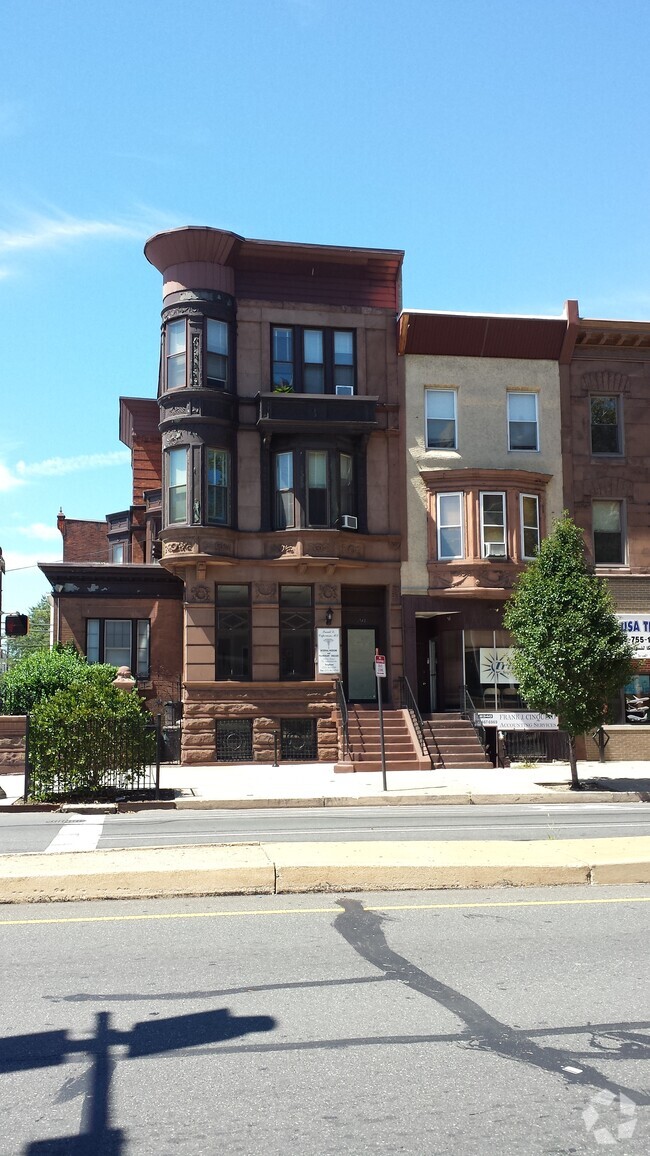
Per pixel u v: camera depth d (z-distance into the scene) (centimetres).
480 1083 503
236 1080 506
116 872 904
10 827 1551
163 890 905
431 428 3069
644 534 3095
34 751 1952
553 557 2309
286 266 3045
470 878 943
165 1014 601
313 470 2961
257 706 2895
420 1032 571
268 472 2973
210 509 2903
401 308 3106
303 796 2008
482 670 2970
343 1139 445
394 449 3039
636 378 3156
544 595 2262
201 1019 593
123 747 1981
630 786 2220
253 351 3012
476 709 2914
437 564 2983
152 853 1019
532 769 2645
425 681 3125
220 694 2889
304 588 2989
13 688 2769
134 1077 510
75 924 809
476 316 3027
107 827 1545
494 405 3084
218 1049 546
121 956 721
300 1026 580
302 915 839
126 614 3127
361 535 2956
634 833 1383
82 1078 509
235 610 2955
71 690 2025
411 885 934
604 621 2238
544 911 853
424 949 740
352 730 2769
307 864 938
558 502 3064
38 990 646
